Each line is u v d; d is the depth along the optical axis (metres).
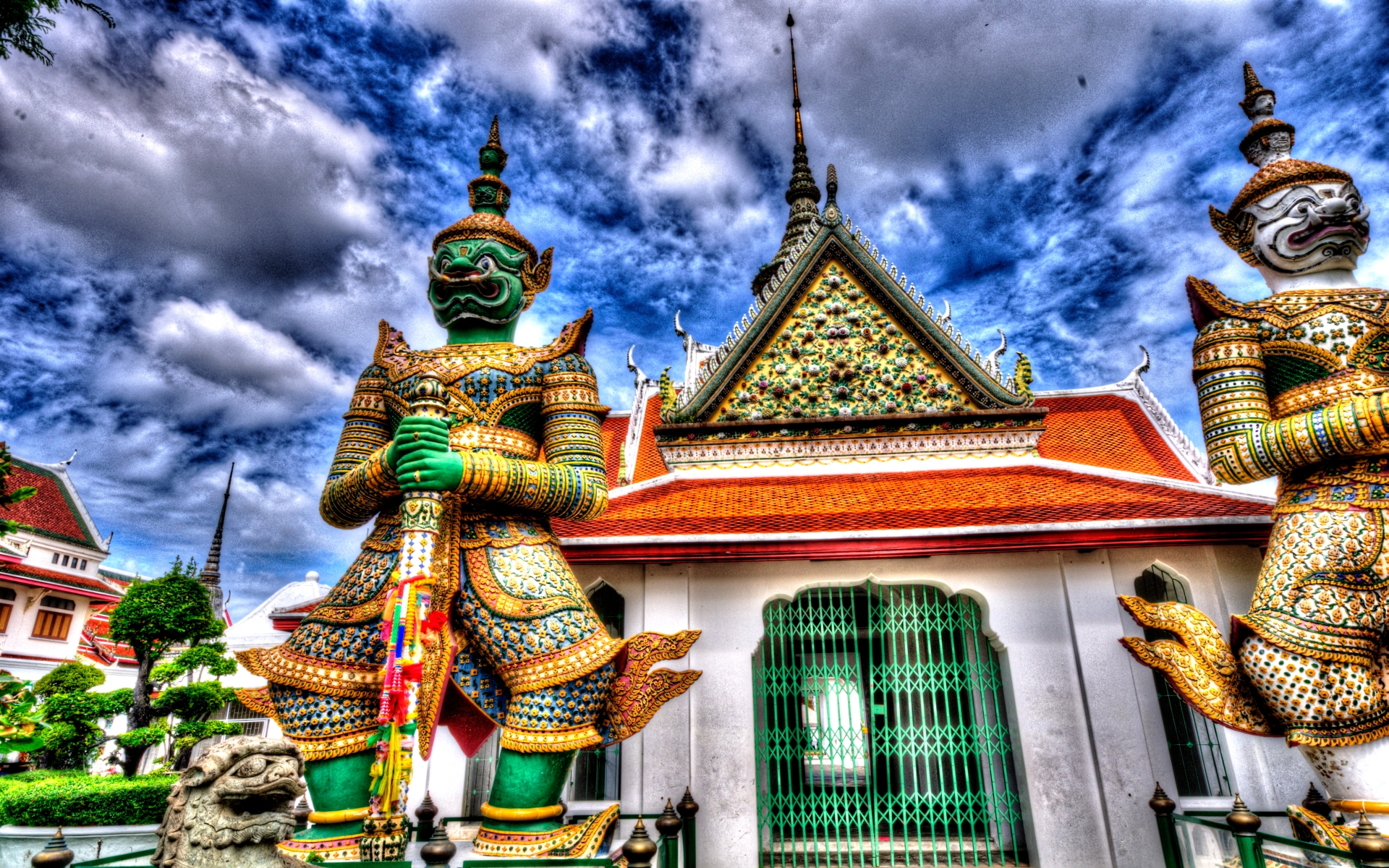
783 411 11.36
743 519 9.34
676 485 10.84
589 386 7.28
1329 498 6.43
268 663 6.19
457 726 7.19
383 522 6.72
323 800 5.92
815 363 11.51
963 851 9.15
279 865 3.76
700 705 9.01
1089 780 8.52
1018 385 11.09
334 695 6.05
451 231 7.71
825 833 9.02
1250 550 9.19
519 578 6.35
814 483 10.59
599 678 6.14
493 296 7.48
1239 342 7.02
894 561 9.48
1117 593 9.12
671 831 7.02
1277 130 7.93
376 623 6.20
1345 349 6.72
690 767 8.77
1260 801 8.48
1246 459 6.68
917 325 11.46
